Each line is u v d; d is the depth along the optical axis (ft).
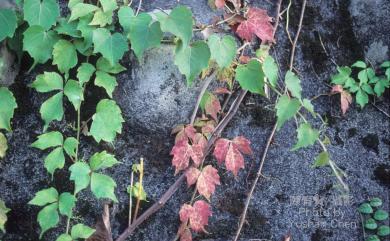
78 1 2.01
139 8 2.08
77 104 2.00
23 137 2.09
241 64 2.13
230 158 2.12
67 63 1.98
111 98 2.09
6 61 2.03
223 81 2.18
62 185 2.09
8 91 1.98
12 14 1.88
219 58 1.98
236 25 2.18
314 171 2.32
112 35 1.96
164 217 2.17
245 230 2.24
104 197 2.03
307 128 2.11
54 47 1.97
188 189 2.17
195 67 1.94
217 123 2.18
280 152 2.29
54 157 1.99
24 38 1.94
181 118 2.15
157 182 2.16
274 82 2.06
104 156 2.02
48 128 2.09
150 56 2.07
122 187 2.13
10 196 2.08
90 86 2.09
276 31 2.32
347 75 2.33
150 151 2.15
